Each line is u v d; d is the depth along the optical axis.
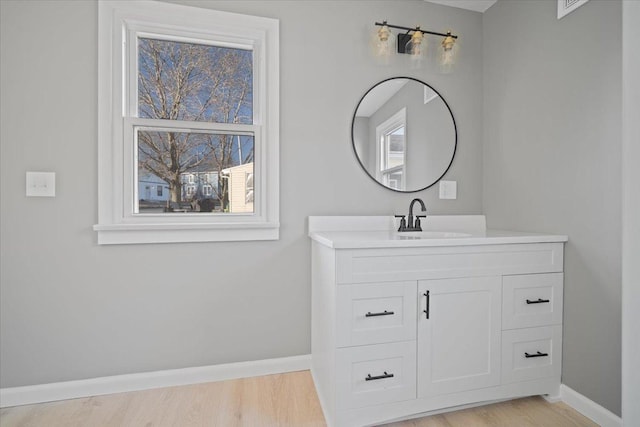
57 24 1.58
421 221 2.06
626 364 1.21
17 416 1.48
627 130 1.21
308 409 1.54
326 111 1.94
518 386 1.58
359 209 2.00
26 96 1.55
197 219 1.80
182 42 1.78
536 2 1.79
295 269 1.91
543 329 1.61
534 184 1.81
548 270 1.61
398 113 2.05
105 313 1.67
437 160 2.12
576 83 1.57
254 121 1.88
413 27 2.07
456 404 1.51
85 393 1.63
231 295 1.82
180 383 1.74
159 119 1.74
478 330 1.53
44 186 1.58
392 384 1.43
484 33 2.17
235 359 1.83
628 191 1.20
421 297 1.46
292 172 1.89
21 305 1.58
